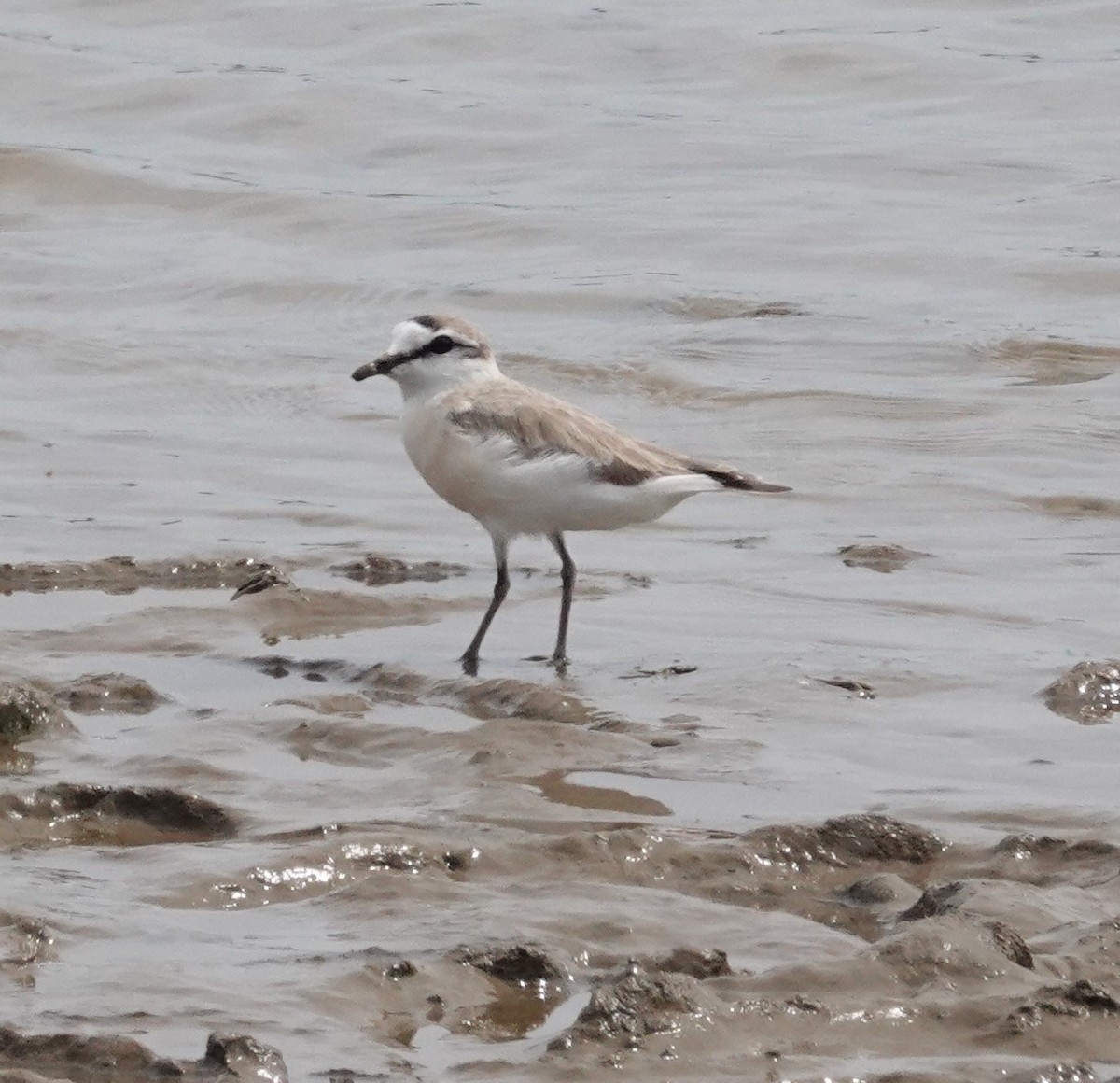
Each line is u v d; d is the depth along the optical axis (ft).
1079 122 99.96
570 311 77.46
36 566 48.73
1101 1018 24.00
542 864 29.78
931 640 44.04
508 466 42.91
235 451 61.87
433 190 93.40
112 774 34.60
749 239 84.74
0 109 105.70
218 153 99.40
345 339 75.00
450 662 42.91
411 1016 24.52
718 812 32.91
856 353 71.20
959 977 24.99
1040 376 68.39
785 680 40.24
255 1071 22.41
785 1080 22.68
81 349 72.43
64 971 25.52
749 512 55.98
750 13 118.01
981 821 32.37
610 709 39.17
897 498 56.70
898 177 92.94
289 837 31.17
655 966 25.48
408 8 119.65
